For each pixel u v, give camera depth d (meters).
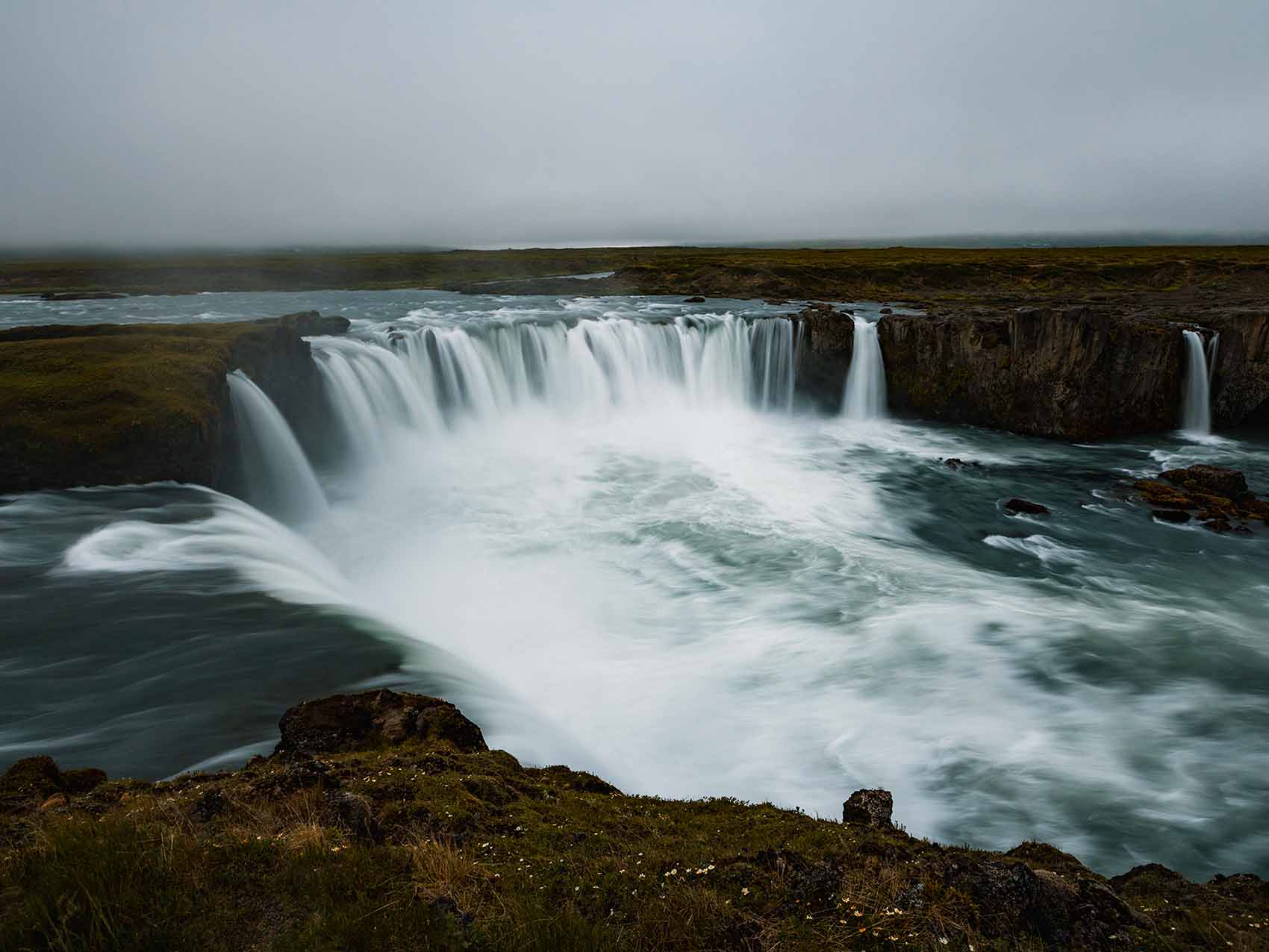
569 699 15.84
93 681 12.17
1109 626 19.17
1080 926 6.45
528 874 7.01
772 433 41.56
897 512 29.23
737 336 45.22
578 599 21.31
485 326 39.97
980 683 16.28
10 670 12.48
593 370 42.66
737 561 23.88
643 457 36.16
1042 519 28.64
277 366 30.70
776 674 16.80
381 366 35.09
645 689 16.27
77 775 8.83
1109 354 39.81
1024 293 78.69
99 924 5.69
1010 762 13.39
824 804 12.12
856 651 17.84
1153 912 7.20
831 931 6.33
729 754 13.70
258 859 6.72
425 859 6.91
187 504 21.47
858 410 45.25
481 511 28.69
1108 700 15.58
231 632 14.05
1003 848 11.15
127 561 17.28
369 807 7.70
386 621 15.45
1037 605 20.67
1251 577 23.39
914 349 43.50
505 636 19.14
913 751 13.74
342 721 10.25
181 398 24.25
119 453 22.34
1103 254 120.50
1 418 22.28
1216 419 41.59
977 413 42.50
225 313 56.69
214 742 10.51
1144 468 35.09
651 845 7.94
